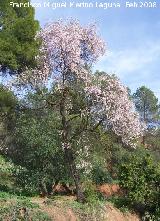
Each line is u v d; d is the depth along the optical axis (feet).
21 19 101.04
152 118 210.79
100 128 89.71
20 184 92.58
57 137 89.86
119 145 128.77
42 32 85.66
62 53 84.23
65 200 81.66
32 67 97.25
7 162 99.76
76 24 86.17
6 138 102.12
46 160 90.99
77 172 87.51
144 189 87.66
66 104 87.66
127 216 84.43
